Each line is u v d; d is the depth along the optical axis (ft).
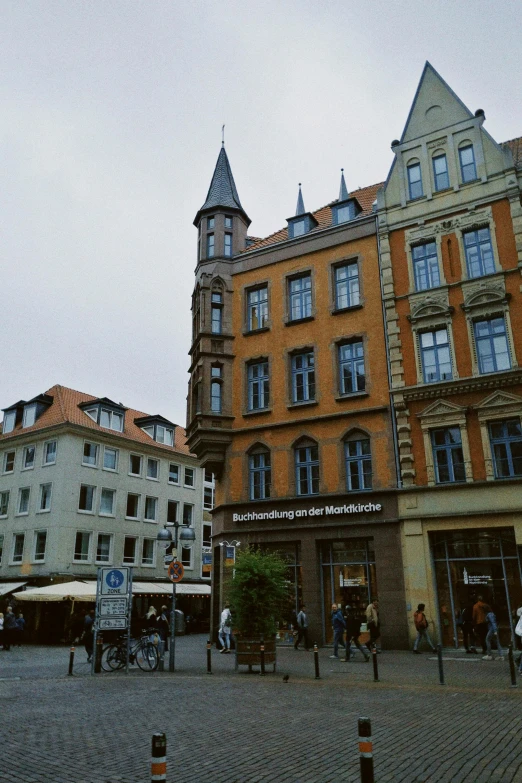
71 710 37.91
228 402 96.73
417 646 71.67
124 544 151.02
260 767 24.75
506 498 73.61
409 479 79.51
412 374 83.15
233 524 90.94
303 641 82.23
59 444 142.00
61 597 109.50
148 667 61.31
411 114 92.94
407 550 77.77
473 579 74.69
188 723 33.55
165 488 167.02
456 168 87.15
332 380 89.61
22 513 143.64
